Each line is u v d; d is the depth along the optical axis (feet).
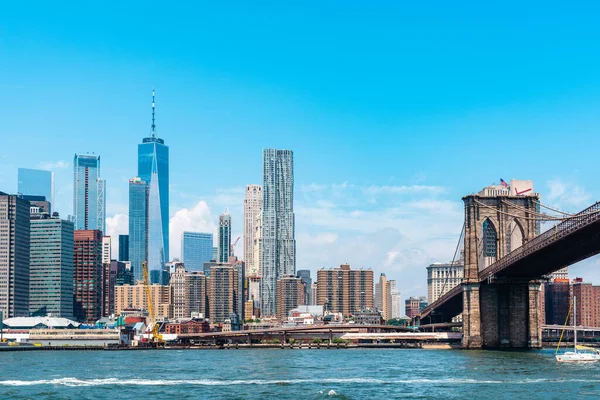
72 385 446.60
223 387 431.02
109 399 381.19
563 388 401.90
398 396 381.40
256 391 409.49
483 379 450.71
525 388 403.54
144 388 428.56
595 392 385.50
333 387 425.28
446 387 414.62
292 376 503.61
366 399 372.17
